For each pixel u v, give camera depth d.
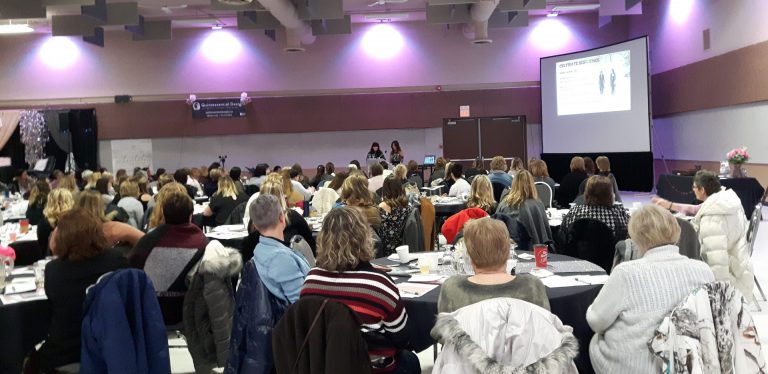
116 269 3.30
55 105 17.47
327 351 2.26
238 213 7.35
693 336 2.31
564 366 2.00
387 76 17.59
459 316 2.13
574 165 9.32
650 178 13.30
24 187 13.21
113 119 17.55
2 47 17.41
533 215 5.36
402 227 5.40
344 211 2.72
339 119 17.62
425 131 17.62
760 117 11.11
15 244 5.07
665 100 15.30
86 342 2.94
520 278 2.40
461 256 3.65
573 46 17.33
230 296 3.68
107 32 17.39
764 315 5.23
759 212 5.72
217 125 17.61
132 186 7.62
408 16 16.75
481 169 12.02
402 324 2.69
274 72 17.61
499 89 17.39
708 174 5.10
